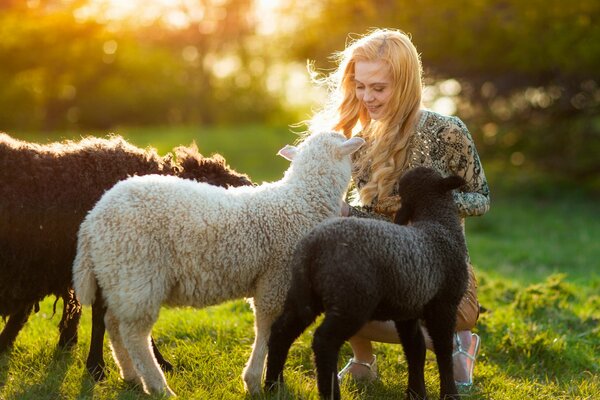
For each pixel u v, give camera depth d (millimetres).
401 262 3385
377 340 4266
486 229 12734
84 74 32125
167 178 3727
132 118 39031
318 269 3361
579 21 16031
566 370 4871
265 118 44656
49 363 4371
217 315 5477
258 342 3842
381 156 4164
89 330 5047
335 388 3338
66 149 4219
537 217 14539
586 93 17891
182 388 3967
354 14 17750
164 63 39719
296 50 19219
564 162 20188
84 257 3656
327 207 3971
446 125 4145
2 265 3883
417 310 3535
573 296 6711
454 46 16234
